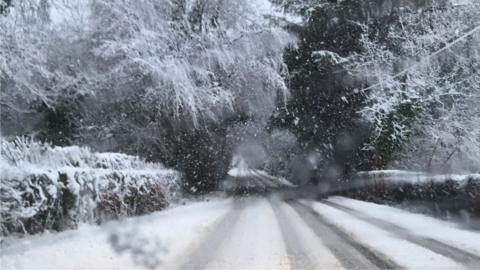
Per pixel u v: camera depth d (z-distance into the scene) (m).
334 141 33.47
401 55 29.30
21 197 9.08
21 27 20.14
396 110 26.89
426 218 15.32
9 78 20.05
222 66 24.64
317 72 31.58
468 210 14.16
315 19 31.75
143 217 13.87
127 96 22.36
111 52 21.48
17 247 8.41
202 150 26.41
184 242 10.11
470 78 27.56
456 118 27.61
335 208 18.55
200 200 22.47
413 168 28.05
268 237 10.87
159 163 22.44
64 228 10.31
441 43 27.89
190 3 24.72
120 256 8.51
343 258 8.63
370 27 31.06
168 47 23.17
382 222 14.01
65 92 21.75
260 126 32.72
